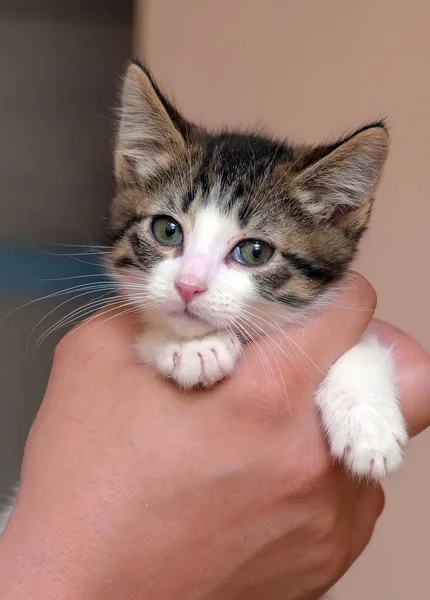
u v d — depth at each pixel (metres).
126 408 0.22
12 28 0.38
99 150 0.39
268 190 0.26
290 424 0.22
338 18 0.34
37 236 0.39
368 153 0.26
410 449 0.36
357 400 0.23
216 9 0.35
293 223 0.26
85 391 0.23
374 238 0.35
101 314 0.26
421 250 0.35
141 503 0.21
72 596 0.20
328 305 0.26
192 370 0.22
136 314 0.26
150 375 0.23
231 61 0.36
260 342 0.24
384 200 0.35
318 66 0.35
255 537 0.22
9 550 0.20
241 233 0.25
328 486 0.22
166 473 0.21
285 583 0.23
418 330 0.35
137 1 0.36
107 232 0.29
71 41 0.38
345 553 0.24
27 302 0.39
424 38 0.33
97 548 0.20
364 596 0.37
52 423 0.22
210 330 0.25
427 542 0.36
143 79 0.27
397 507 0.36
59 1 0.37
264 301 0.25
